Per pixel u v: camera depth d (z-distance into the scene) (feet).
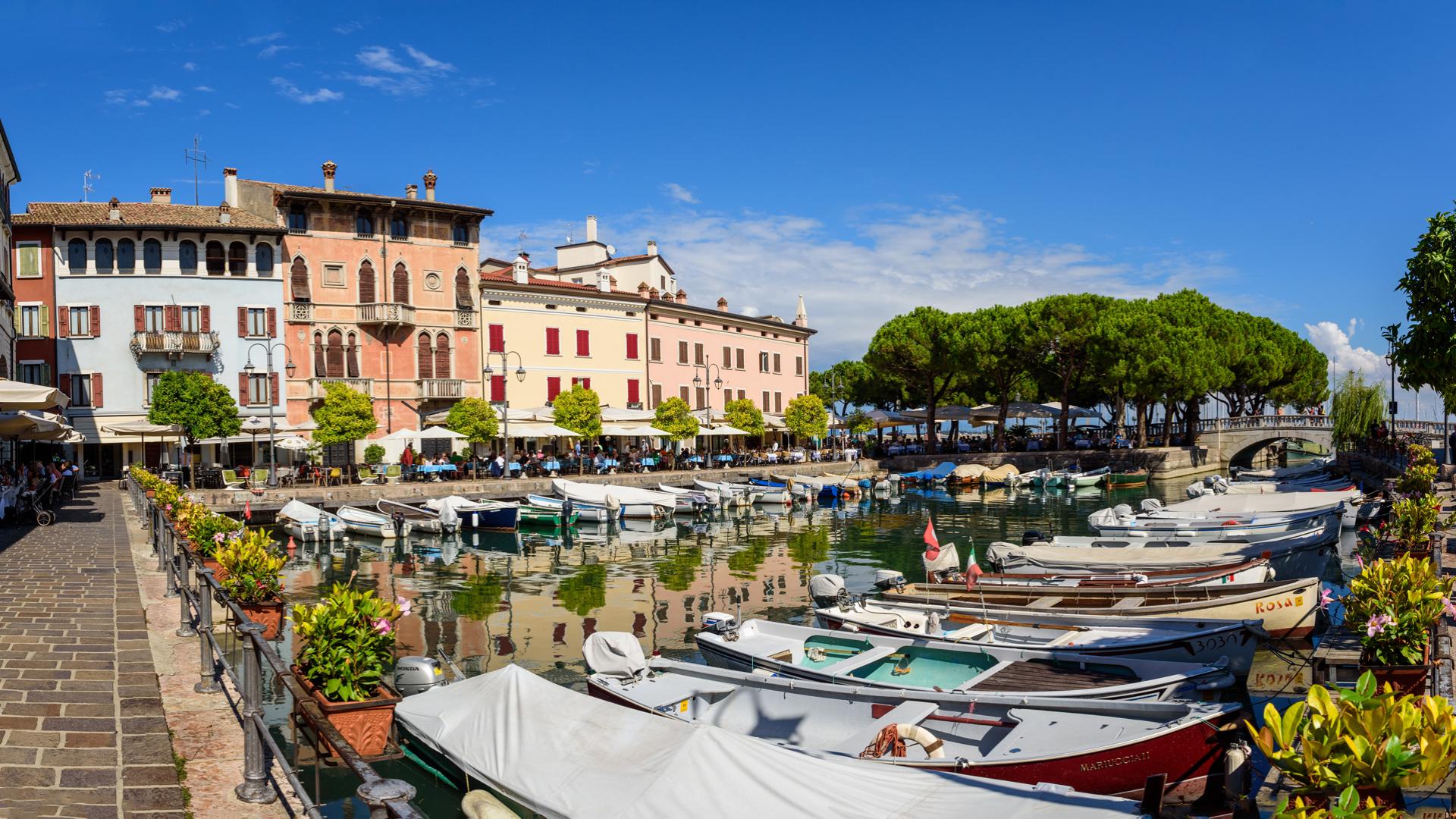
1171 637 48.21
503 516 130.31
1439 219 63.46
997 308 228.84
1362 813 17.63
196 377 151.74
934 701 38.88
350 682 33.50
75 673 30.50
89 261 165.89
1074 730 36.04
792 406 225.35
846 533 131.03
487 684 33.17
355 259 180.96
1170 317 229.86
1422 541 67.92
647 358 220.23
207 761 24.40
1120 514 116.16
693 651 61.31
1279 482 166.50
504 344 196.95
